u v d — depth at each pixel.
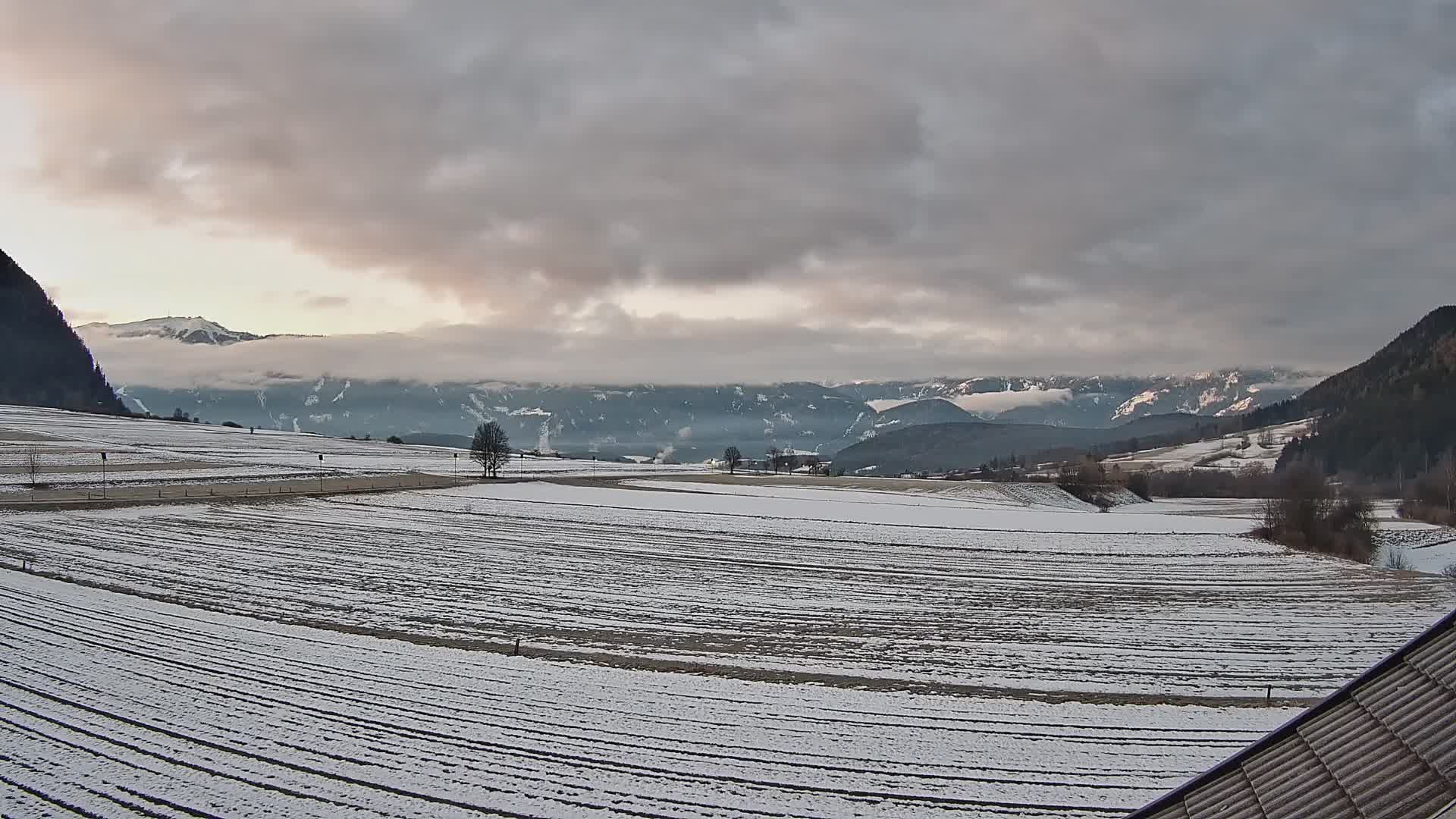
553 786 26.72
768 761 28.97
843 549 76.69
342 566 62.41
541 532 82.62
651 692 35.56
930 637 46.62
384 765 27.89
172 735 29.91
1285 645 45.62
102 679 35.34
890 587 60.34
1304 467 124.31
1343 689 15.80
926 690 36.97
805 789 26.98
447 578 59.41
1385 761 13.95
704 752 29.48
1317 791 14.32
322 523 82.56
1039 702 35.56
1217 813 15.33
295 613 48.00
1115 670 40.53
